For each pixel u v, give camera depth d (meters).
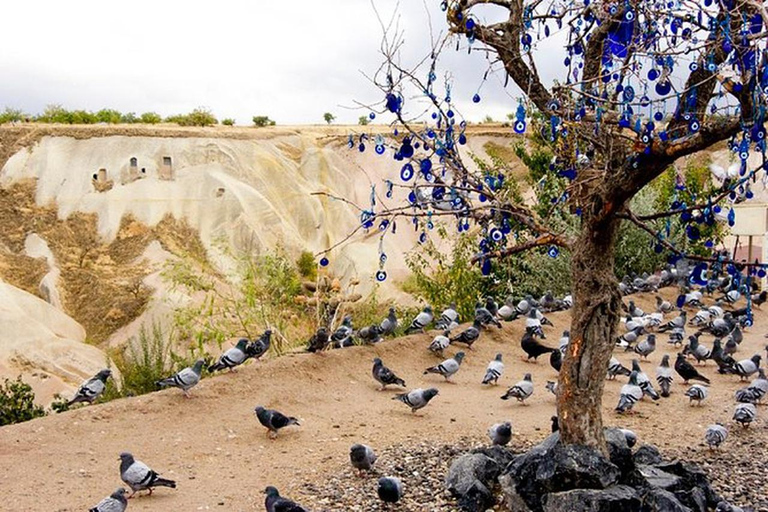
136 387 15.55
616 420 13.10
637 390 13.55
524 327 19.88
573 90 7.75
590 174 8.27
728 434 12.23
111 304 56.75
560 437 8.27
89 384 13.36
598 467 7.73
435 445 11.30
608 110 7.77
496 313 20.48
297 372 14.59
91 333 55.38
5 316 48.56
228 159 69.94
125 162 68.38
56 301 58.06
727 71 6.98
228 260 59.34
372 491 9.48
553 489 7.84
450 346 18.03
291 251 62.97
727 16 6.82
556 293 24.55
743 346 20.80
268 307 19.19
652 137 7.15
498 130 61.12
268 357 16.84
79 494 9.48
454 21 8.49
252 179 69.19
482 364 17.19
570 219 23.44
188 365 16.12
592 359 8.09
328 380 14.72
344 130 80.69
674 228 24.36
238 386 13.63
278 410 13.12
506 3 8.61
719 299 26.69
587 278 8.13
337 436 11.90
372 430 12.23
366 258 59.53
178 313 21.00
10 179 67.12
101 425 11.84
